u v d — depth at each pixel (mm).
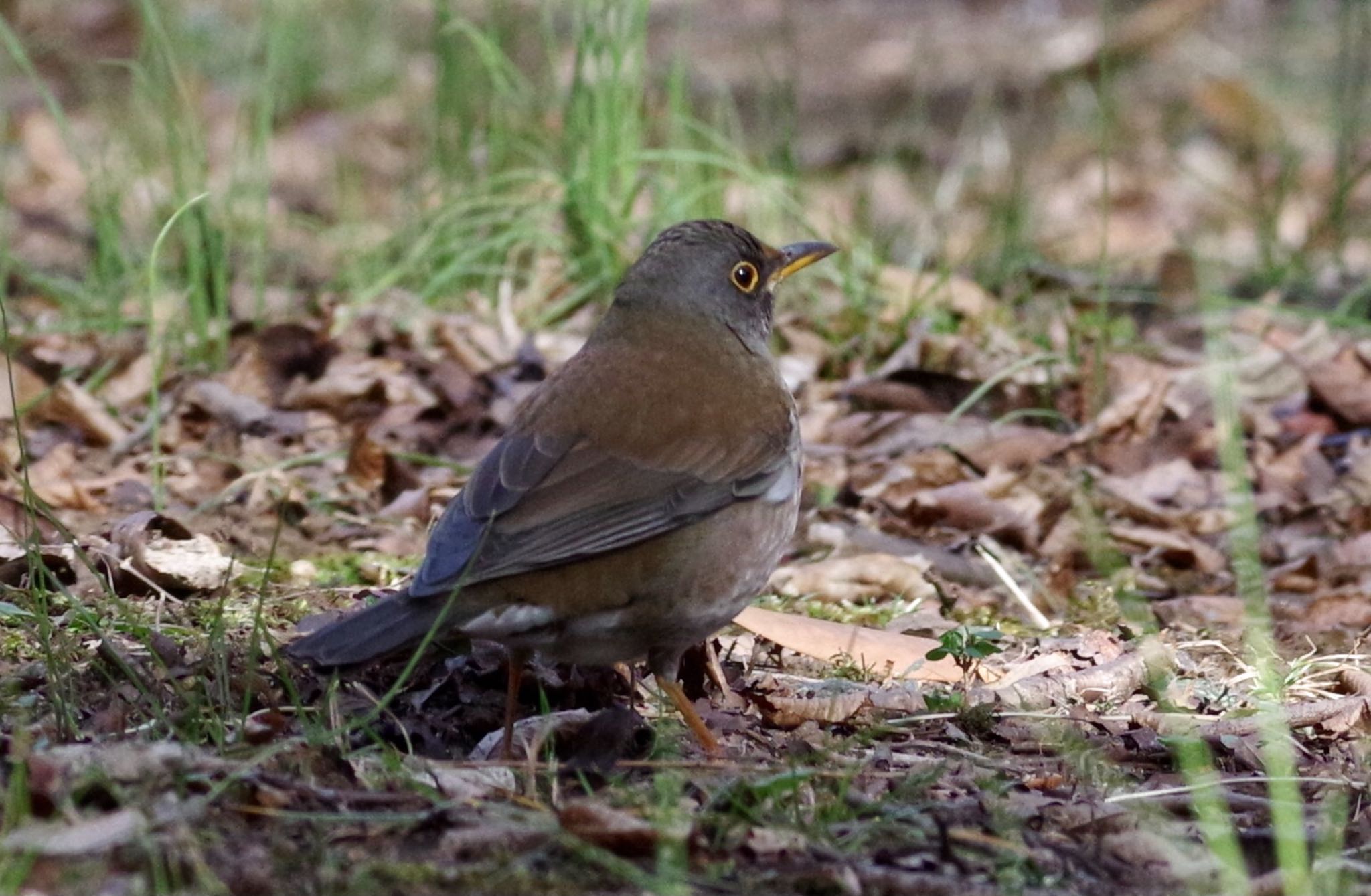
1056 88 28484
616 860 6898
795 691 9375
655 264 9180
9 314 15656
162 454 13016
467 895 6637
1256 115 25859
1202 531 12930
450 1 20812
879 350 15469
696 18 32531
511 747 8328
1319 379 14648
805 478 13086
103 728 8016
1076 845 7602
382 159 23812
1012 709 9469
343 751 7969
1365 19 23703
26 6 27312
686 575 8438
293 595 10555
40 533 10484
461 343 14977
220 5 29375
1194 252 17438
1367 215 22016
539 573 8180
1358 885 7312
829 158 24141
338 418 13922
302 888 6605
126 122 20719
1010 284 17625
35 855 6527
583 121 16422
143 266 16453
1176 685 9867
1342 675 9984
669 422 8578
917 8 33500
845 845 7348
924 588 11609
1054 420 14438
